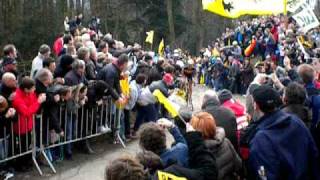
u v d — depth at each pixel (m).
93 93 9.32
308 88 6.12
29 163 8.41
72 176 8.16
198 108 16.53
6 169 8.04
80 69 8.80
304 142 4.74
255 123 5.11
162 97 5.29
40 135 8.27
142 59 13.99
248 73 20.78
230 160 5.23
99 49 11.94
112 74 9.69
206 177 4.46
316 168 4.87
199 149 4.61
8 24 31.41
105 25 45.66
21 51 31.33
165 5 47.81
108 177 3.37
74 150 9.63
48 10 33.94
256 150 4.66
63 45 12.03
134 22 48.03
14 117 7.72
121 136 10.48
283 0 11.08
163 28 47.31
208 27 57.22
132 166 3.37
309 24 11.23
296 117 4.88
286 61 11.18
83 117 9.36
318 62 7.46
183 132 4.96
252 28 26.16
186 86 14.90
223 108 5.95
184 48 56.81
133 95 10.48
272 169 4.58
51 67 8.70
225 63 22.31
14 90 7.70
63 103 8.68
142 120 10.84
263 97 4.81
